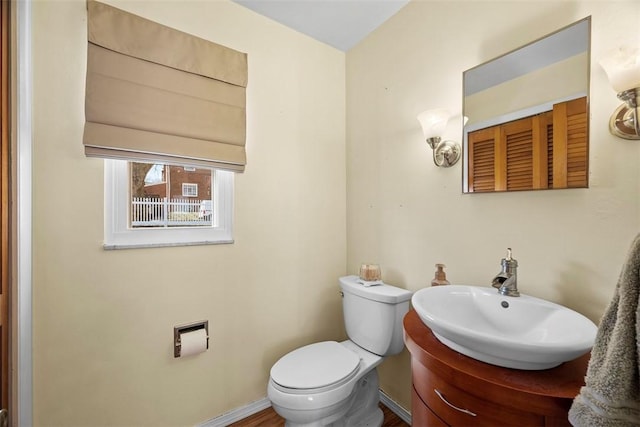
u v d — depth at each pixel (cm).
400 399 159
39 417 107
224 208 152
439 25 138
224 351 148
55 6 110
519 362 71
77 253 114
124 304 124
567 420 60
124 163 126
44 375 108
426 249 144
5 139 97
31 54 105
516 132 109
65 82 112
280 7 156
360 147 185
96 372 118
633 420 52
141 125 123
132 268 125
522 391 64
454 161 130
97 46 116
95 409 118
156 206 134
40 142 107
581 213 93
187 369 138
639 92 77
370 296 146
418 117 132
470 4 125
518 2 109
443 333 79
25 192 103
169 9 134
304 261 177
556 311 88
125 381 124
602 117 88
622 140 85
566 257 96
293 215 173
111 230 122
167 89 130
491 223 117
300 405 115
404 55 155
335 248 191
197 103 138
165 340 133
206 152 139
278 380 122
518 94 108
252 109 158
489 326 102
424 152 145
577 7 94
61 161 111
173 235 137
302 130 177
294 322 173
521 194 108
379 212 172
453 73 132
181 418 137
